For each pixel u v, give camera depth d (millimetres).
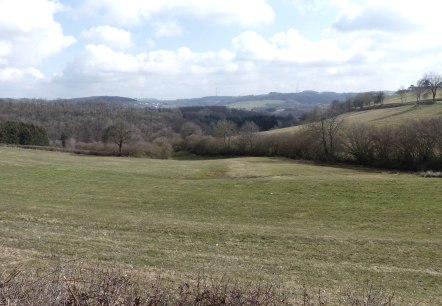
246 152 83500
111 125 86062
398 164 58375
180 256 14672
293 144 74375
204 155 89125
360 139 62812
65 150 80938
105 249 14672
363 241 18531
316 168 57750
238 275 12359
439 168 54656
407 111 101750
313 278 12969
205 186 37281
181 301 5781
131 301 5176
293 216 25469
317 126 69562
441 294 12117
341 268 14531
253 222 23766
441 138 55031
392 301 10664
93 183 38250
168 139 94938
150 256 14266
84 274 7367
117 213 24438
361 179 36812
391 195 30062
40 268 10125
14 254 11945
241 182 38656
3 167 44500
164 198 31375
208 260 14406
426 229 21844
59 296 4953
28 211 22188
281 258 15609
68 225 19203
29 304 4758
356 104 129500
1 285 5113
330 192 31984
